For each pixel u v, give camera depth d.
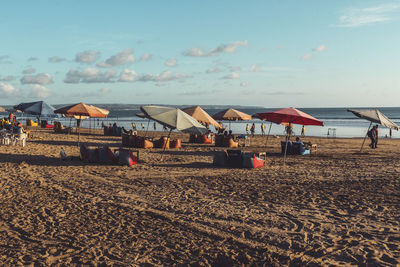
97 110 17.83
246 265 4.58
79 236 5.60
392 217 6.76
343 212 7.10
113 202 7.64
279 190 9.09
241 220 6.51
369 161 14.99
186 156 16.05
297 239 5.56
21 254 4.90
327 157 16.53
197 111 19.47
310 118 12.56
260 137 32.41
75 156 14.53
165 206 7.41
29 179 9.92
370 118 17.53
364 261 4.71
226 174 11.41
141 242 5.39
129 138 19.45
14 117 25.58
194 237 5.62
